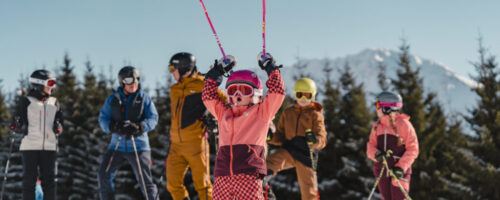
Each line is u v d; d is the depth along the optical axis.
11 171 23.56
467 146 16.12
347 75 21.91
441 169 16.34
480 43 16.98
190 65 4.84
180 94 4.81
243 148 3.13
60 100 27.58
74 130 25.42
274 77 3.22
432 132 16.17
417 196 15.65
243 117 3.22
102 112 5.07
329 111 19.73
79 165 25.00
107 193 4.77
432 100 18.02
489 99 16.47
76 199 23.92
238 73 3.34
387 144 4.89
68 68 28.42
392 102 4.94
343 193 18.11
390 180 4.84
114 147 4.90
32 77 5.59
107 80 30.61
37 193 5.33
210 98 3.42
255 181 3.07
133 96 5.12
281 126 5.46
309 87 5.19
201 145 4.73
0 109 29.17
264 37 3.34
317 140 4.95
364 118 18.89
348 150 18.83
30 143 5.37
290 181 18.78
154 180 20.58
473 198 14.91
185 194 4.77
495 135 15.94
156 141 21.92
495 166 15.47
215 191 3.20
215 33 3.48
